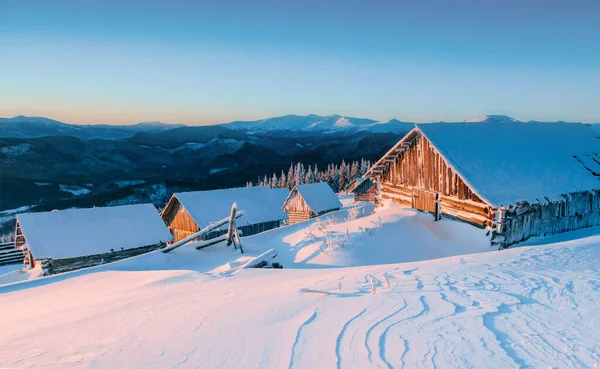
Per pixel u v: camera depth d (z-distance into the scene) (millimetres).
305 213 44281
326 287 9609
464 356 5262
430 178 22203
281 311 7703
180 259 19266
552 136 24984
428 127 22391
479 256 13203
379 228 20109
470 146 21750
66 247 26672
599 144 25531
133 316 8445
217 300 9273
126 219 30234
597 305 7246
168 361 5688
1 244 37812
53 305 11367
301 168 99125
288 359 5461
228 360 5574
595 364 4969
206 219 33750
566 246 13922
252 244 22281
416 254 18297
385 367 5047
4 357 6371
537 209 19438
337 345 5820
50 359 6129
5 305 12062
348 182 101062
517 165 21250
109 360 5887
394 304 7668
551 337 5824
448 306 7398
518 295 8016
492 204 17938
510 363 5039
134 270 17375
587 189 20812
